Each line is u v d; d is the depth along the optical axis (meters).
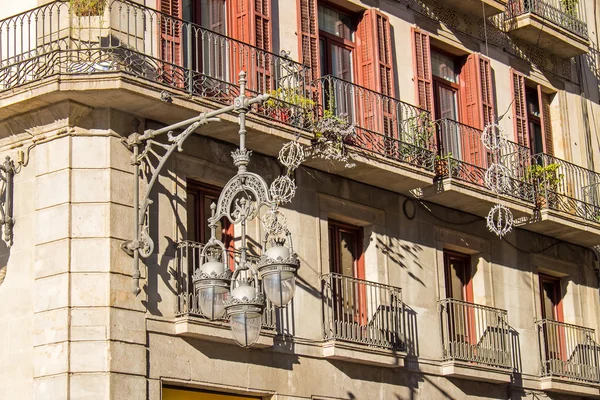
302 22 25.56
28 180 21.48
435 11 28.97
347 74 26.84
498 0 29.47
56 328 20.44
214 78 22.22
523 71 31.56
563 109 32.69
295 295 23.73
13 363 20.84
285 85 24.52
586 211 30.70
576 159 32.69
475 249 28.23
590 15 34.91
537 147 31.92
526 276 29.47
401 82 27.52
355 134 24.83
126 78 20.48
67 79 20.39
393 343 25.03
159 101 21.05
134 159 21.34
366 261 25.84
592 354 30.27
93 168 21.05
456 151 28.30
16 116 21.52
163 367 21.09
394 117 26.34
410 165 25.52
